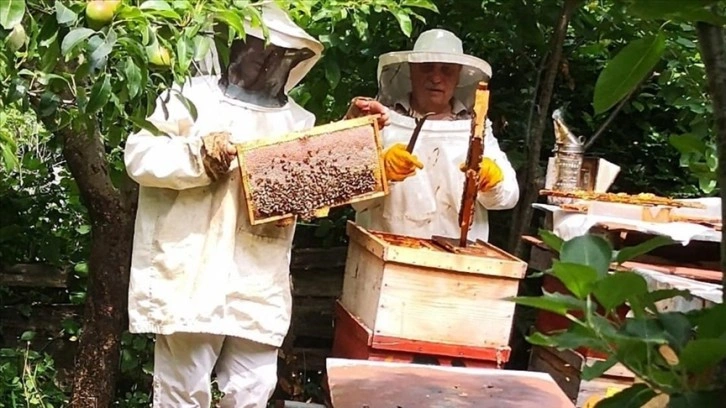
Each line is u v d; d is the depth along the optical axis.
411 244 2.85
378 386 1.53
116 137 2.08
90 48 1.67
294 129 2.81
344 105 3.70
